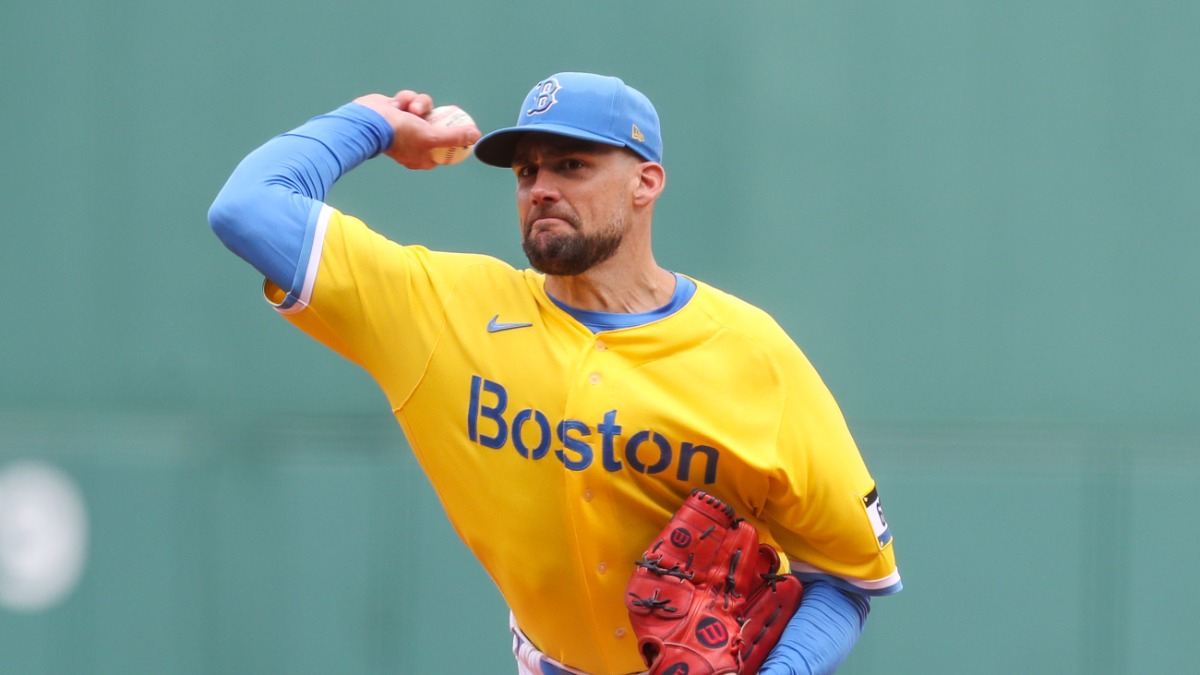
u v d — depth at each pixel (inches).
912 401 864.9
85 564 839.1
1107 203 867.4
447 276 406.0
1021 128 864.9
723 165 854.5
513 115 845.2
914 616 866.8
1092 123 864.9
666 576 382.9
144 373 845.2
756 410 392.5
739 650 384.5
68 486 838.5
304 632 848.3
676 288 407.2
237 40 837.2
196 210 843.4
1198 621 872.3
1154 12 864.3
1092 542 870.4
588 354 392.2
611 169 387.2
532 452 393.1
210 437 848.3
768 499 404.2
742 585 390.9
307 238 388.5
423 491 855.1
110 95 835.4
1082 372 869.2
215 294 847.1
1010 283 866.8
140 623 840.9
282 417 852.6
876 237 861.2
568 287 401.1
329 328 398.9
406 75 841.5
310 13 838.5
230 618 845.8
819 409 399.9
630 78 851.4
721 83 854.5
